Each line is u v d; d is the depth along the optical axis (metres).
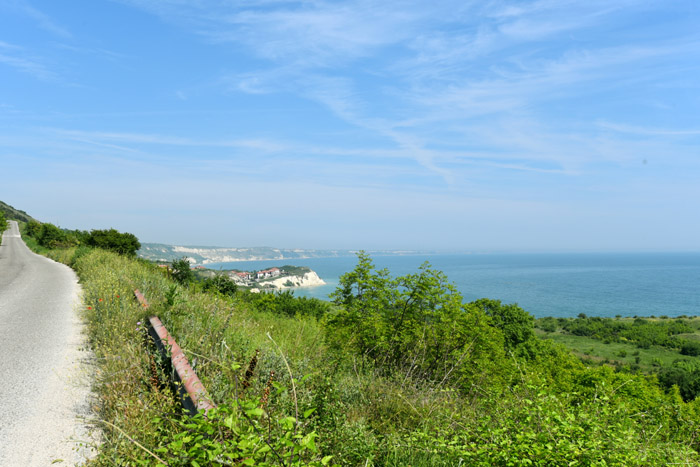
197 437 2.38
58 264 30.92
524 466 3.54
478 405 5.78
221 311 8.70
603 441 3.84
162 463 2.51
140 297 9.23
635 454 3.76
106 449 3.45
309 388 4.44
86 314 9.52
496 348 8.95
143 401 3.99
